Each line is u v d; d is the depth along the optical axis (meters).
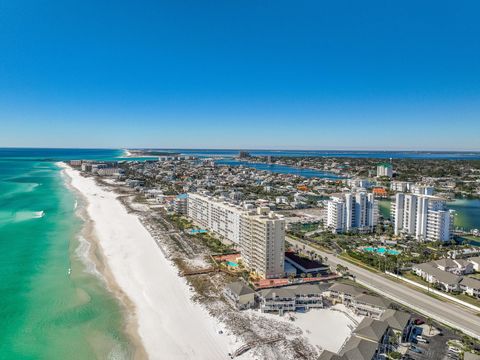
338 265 143.38
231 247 172.75
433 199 193.25
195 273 137.25
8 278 131.12
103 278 132.62
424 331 96.69
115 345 90.56
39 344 90.69
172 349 89.00
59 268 141.75
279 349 87.56
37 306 110.25
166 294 119.69
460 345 89.12
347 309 108.94
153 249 168.50
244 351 87.31
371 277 136.62
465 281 123.81
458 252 168.88
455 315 106.19
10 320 101.81
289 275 136.62
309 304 109.31
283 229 135.00
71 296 117.38
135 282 129.38
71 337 94.00
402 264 149.38
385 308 103.25
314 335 94.62
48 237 185.88
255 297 112.81
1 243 173.62
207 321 102.50
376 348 81.88
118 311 107.75
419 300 116.50
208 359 84.94
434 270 133.25
